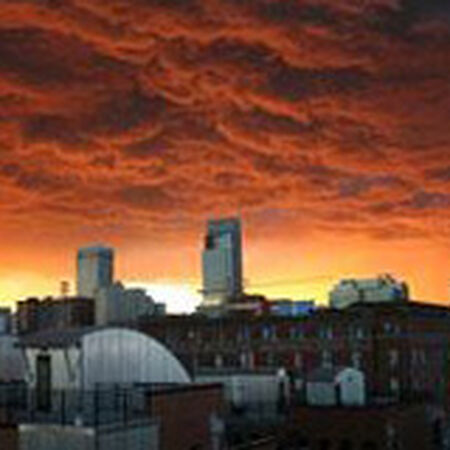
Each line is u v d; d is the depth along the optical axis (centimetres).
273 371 6091
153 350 3747
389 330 8894
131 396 3216
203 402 3572
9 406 3269
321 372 5922
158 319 10481
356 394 5691
